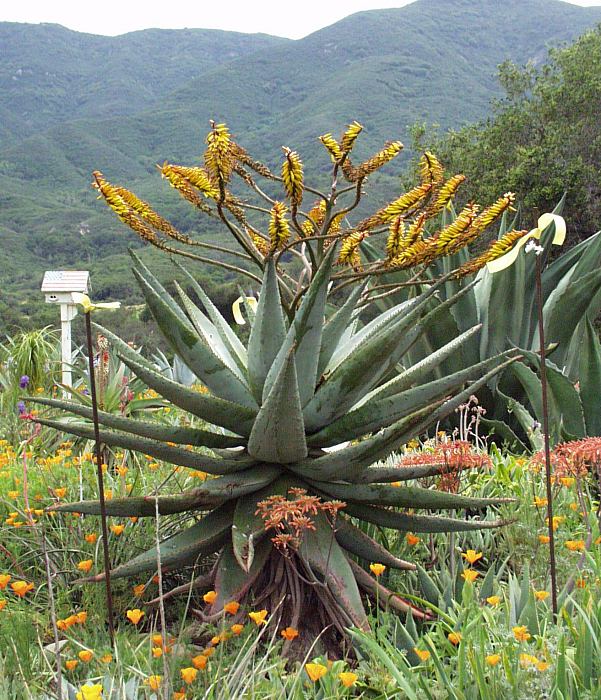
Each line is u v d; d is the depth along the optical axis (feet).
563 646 7.97
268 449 10.43
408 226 11.12
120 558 12.14
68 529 12.80
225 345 12.21
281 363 10.57
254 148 469.16
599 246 22.86
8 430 23.03
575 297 21.63
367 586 10.60
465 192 61.21
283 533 10.36
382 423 10.77
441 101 520.42
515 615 9.64
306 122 476.54
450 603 10.54
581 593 10.09
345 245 10.85
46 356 31.99
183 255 10.98
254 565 10.38
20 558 12.43
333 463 10.39
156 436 10.66
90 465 16.74
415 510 13.19
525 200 55.06
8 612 10.36
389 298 23.58
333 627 10.60
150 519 12.79
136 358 11.60
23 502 14.14
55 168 490.90
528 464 14.78
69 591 11.09
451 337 21.75
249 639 9.86
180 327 10.48
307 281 11.86
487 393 21.59
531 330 22.90
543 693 7.72
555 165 55.31
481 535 13.05
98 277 105.19
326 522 10.64
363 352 10.32
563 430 17.99
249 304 13.56
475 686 8.03
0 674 8.33
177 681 8.85
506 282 21.38
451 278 11.03
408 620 9.93
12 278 184.65
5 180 419.95
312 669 8.02
